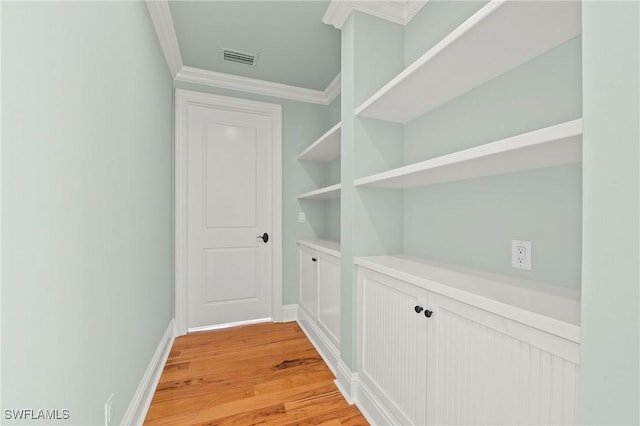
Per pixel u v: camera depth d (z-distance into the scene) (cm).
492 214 122
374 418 142
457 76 121
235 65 249
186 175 261
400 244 177
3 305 56
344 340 174
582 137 60
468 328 90
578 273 92
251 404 157
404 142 178
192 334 257
